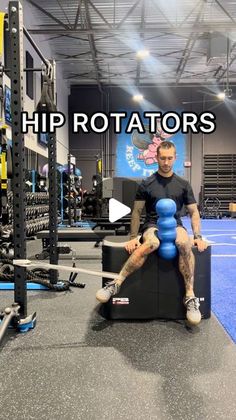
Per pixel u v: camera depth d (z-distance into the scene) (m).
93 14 9.17
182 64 12.18
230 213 14.02
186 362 1.81
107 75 13.34
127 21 9.55
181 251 2.28
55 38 10.30
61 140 13.02
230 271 3.94
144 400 1.48
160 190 2.53
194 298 2.30
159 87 14.38
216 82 14.07
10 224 4.37
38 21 9.66
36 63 9.93
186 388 1.57
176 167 14.52
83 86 14.45
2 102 2.38
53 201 3.16
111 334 2.18
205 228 9.25
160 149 2.52
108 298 2.34
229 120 14.38
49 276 3.27
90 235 4.82
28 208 6.19
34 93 9.78
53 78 3.16
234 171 14.33
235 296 2.98
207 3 8.63
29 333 2.19
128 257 2.46
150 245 2.28
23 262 2.17
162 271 2.42
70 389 1.56
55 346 2.00
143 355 1.89
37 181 7.63
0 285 3.27
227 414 1.39
